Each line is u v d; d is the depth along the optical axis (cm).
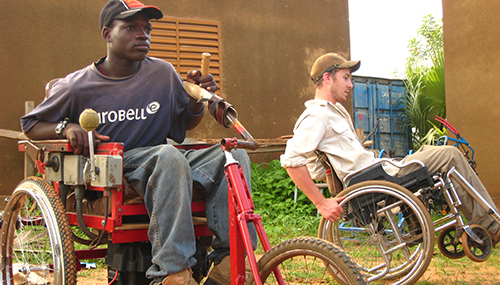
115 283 230
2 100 555
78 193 224
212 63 680
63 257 211
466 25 591
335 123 286
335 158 288
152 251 203
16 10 567
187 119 284
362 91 1015
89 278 340
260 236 183
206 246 264
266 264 178
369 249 292
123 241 210
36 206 266
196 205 235
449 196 275
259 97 706
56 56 584
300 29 743
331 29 767
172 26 655
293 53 734
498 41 554
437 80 873
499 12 554
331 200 272
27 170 475
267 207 600
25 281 269
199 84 260
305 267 243
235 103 691
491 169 558
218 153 233
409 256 284
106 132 249
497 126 552
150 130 258
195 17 671
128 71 255
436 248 395
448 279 332
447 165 278
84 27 600
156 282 199
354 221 287
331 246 164
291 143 277
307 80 742
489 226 274
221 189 229
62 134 224
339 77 296
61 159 231
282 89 722
